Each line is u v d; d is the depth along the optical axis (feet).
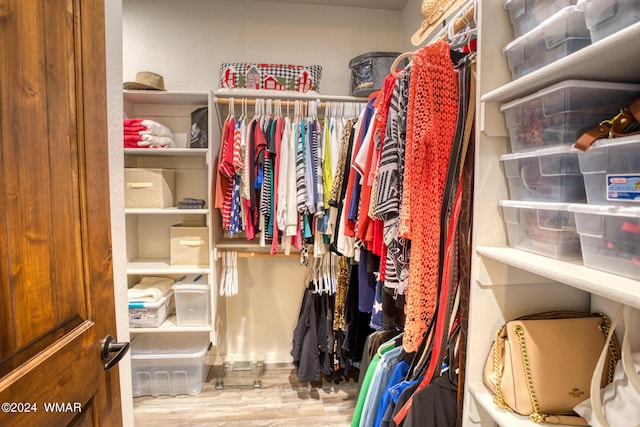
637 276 1.71
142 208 6.60
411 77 3.12
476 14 3.02
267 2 7.57
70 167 2.09
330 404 6.39
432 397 3.01
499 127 2.62
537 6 2.37
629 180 1.75
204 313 6.70
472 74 2.99
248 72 6.88
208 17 7.47
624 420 1.90
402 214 3.11
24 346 1.69
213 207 6.66
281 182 6.17
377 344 4.83
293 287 8.01
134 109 7.34
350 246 5.16
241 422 5.88
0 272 1.56
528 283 2.74
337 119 6.49
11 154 1.63
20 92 1.68
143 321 6.61
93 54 2.32
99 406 2.35
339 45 7.75
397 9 7.82
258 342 8.01
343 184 5.23
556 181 2.21
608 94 2.15
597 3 1.84
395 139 3.49
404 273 3.42
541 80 2.13
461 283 3.01
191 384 6.72
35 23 1.78
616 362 2.40
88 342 2.23
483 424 2.71
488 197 2.68
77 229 2.16
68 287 2.05
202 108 6.97
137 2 7.31
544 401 2.32
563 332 2.47
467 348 2.77
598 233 1.91
